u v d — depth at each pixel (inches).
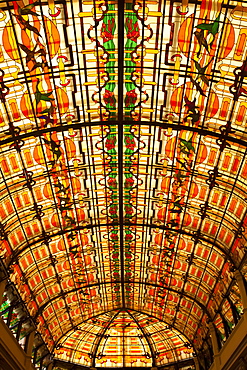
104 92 553.9
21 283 792.9
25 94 529.3
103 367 1079.6
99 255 896.3
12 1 434.3
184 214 749.3
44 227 754.8
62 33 482.0
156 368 1066.1
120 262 928.3
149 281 987.9
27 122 560.1
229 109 531.8
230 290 756.6
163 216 772.0
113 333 1117.7
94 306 1073.5
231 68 488.1
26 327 823.1
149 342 1108.5
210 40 470.0
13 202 664.4
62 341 1093.1
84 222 785.6
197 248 809.5
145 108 567.5
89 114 579.5
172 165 659.4
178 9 451.5
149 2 451.5
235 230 686.5
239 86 499.2
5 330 653.9
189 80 521.7
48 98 544.4
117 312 1115.3
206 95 530.3
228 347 730.2
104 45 499.2
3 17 446.6
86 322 1111.0
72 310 1040.8
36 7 449.7
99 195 735.1
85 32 485.7
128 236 841.5
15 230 708.0
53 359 1053.2
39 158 625.6
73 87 543.5
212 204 693.9
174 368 1055.6
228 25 450.0
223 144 574.2
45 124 573.6
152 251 879.7
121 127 599.8
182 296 973.8
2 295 660.1
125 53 505.4
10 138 563.5
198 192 690.2
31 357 804.6
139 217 787.4
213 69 498.0
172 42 486.6
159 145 630.5
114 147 641.0
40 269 844.0
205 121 560.4
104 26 479.8
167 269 922.1
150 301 1061.1
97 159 661.3
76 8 460.4
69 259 871.1
